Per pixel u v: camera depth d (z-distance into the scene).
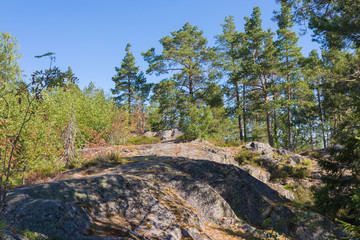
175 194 9.90
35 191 6.92
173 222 7.65
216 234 8.41
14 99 14.56
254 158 24.30
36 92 4.29
